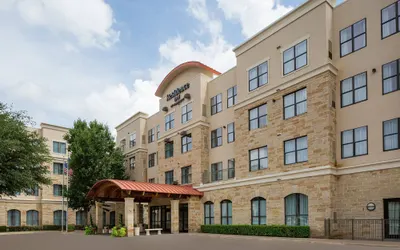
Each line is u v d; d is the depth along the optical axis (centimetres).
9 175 3045
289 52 2541
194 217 3141
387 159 1972
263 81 2742
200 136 3356
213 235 2602
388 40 2045
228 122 3206
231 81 3228
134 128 4775
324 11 2325
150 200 3797
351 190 2116
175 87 3919
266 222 2541
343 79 2259
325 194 2153
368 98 2112
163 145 3944
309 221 2227
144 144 4603
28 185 3262
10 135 3120
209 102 3462
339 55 2298
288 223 2386
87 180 4169
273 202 2500
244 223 2719
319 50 2320
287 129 2478
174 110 3831
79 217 5300
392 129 1977
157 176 4284
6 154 3066
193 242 2020
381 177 1980
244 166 2809
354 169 2109
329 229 2078
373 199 2000
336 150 2238
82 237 2747
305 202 2295
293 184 2369
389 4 2059
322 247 1592
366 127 2103
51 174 5109
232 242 1966
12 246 1980
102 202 3416
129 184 2831
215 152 3309
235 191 2847
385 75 2048
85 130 4356
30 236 3083
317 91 2298
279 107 2561
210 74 3631
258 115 2756
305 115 2358
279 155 2511
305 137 2358
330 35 2328
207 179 3309
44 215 4941
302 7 2467
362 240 1902
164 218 3612
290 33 2544
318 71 2302
